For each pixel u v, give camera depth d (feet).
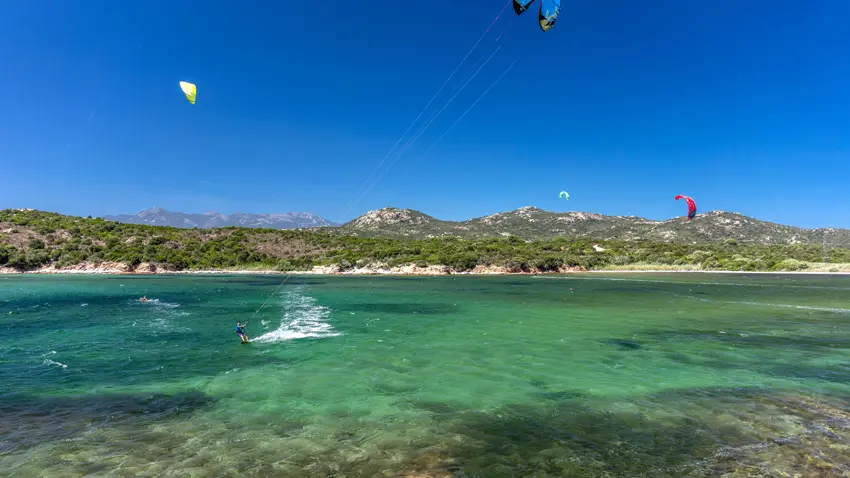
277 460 28.19
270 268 314.76
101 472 26.73
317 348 64.69
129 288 179.01
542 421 34.88
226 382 47.21
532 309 110.93
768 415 35.83
